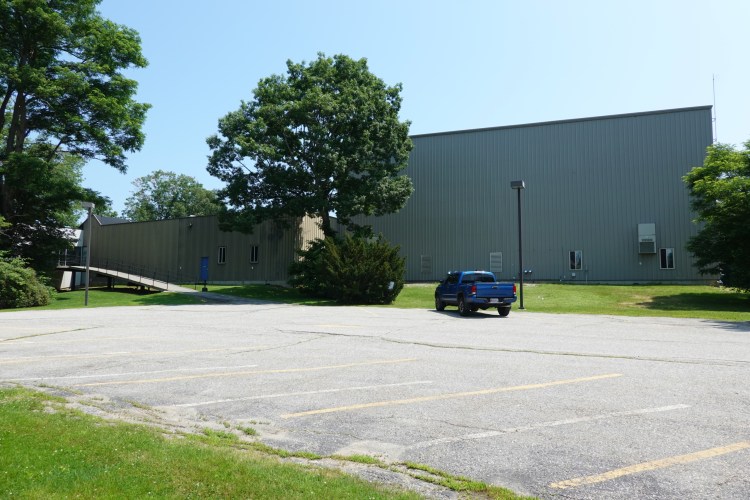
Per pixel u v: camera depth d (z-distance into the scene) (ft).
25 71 114.73
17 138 126.21
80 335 51.67
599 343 44.91
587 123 136.36
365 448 18.58
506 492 14.47
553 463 16.94
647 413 22.53
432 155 150.41
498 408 23.66
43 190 125.18
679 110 128.77
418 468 16.47
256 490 13.71
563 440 19.19
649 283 128.36
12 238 127.03
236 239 158.71
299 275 126.31
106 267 183.01
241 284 156.25
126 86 132.26
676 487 14.96
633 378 29.78
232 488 13.80
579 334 51.78
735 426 20.59
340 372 32.17
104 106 121.19
